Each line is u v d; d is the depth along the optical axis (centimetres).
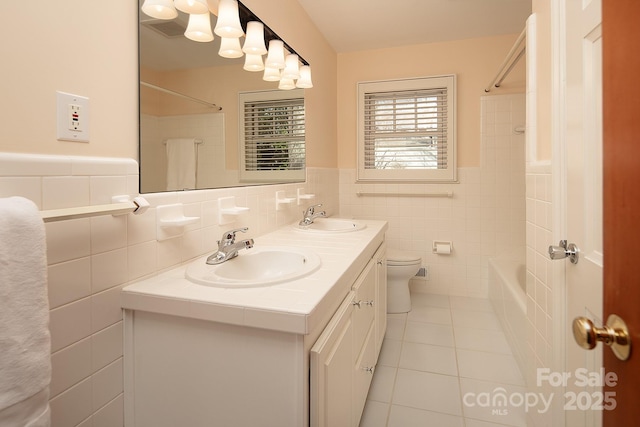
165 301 96
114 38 101
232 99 162
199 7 119
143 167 111
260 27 169
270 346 89
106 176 97
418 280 336
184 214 128
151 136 115
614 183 53
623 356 50
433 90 320
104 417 98
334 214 332
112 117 101
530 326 159
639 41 46
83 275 92
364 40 313
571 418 118
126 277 104
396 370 205
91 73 94
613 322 53
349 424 124
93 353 95
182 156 130
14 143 77
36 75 81
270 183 200
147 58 113
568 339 120
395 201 336
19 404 64
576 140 111
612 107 54
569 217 117
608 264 55
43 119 82
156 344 101
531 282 157
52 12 84
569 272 118
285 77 212
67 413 88
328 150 316
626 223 50
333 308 110
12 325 63
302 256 139
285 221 216
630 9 48
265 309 86
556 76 125
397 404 176
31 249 67
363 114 337
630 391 48
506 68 257
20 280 65
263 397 90
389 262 282
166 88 122
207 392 96
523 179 305
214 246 146
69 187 87
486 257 317
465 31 298
